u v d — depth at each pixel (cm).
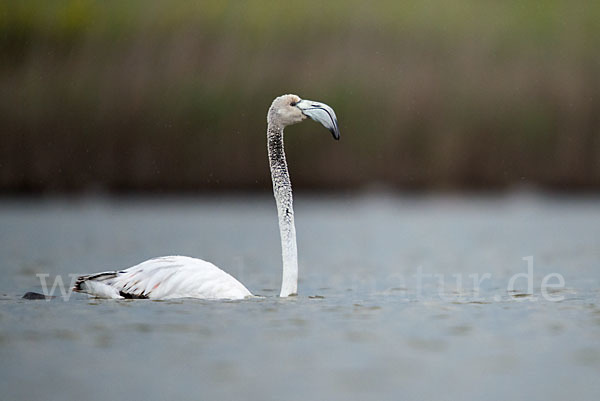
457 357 971
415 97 4912
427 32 5272
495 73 5062
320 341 1034
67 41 5291
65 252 2216
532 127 4928
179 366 927
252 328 1092
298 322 1132
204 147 4844
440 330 1102
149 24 5334
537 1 5634
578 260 2048
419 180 4803
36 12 5428
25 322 1119
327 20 5316
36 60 5175
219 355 971
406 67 5041
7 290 1484
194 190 4816
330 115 1342
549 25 5406
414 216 3650
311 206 4194
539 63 5131
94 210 3791
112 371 911
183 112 4900
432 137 4856
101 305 1223
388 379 887
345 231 2981
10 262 1975
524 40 5281
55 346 1005
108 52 5206
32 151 4828
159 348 994
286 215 1339
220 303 1235
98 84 5022
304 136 4756
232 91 4931
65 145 4847
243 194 4778
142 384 868
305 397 828
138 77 5044
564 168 4912
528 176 4872
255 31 5238
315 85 4912
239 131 4859
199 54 5125
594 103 4988
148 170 4838
